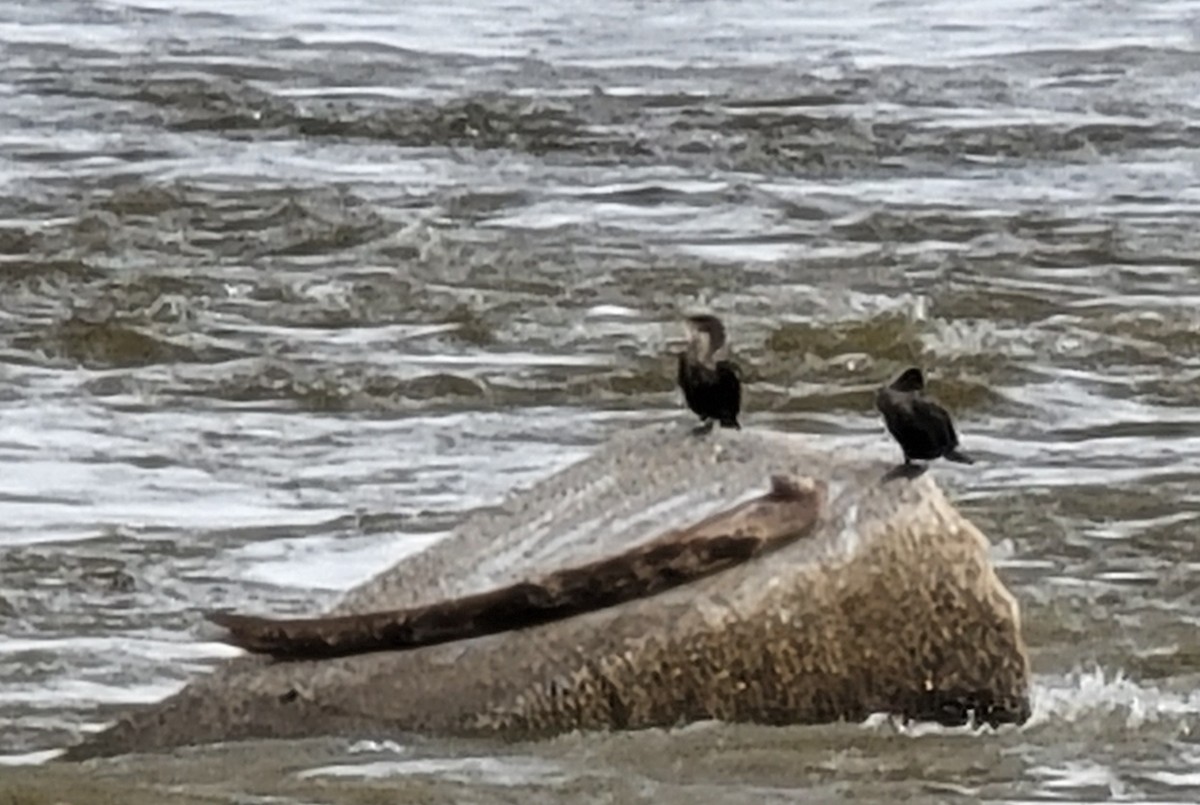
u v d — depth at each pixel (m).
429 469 22.88
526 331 28.11
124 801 15.05
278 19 46.00
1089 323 28.30
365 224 32.59
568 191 34.81
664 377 26.27
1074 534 21.05
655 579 15.98
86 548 20.17
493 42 44.97
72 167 35.41
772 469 16.55
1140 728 16.39
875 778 15.41
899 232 32.75
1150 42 44.88
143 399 25.25
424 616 15.97
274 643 16.08
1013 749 15.88
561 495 16.67
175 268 30.69
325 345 27.44
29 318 28.25
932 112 39.81
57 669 17.50
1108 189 35.38
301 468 22.77
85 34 44.03
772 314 28.67
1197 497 22.02
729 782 15.28
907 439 16.38
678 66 43.12
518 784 15.20
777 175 36.41
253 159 36.28
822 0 49.22
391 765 15.43
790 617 15.90
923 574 16.03
